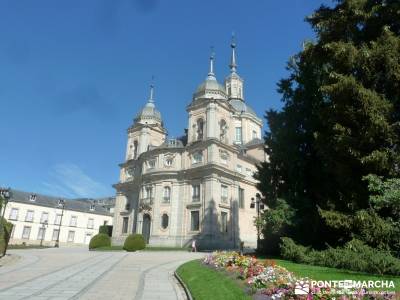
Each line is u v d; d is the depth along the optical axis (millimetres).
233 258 14969
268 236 24078
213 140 46344
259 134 69625
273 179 24281
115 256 27719
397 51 15945
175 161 49312
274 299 8398
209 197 44188
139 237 40812
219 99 49781
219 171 45625
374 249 14547
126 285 12914
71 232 80938
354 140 16141
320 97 21516
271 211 21156
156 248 42281
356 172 17141
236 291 9938
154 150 50469
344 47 16781
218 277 12562
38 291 11164
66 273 16094
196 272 14594
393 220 15188
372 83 17141
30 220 75375
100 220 86562
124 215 54625
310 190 21891
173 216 46625
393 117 16375
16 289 11500
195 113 50625
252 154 60562
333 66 18234
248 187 52125
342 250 15633
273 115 24812
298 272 13195
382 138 15789
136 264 21078
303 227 20406
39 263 20953
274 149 23406
